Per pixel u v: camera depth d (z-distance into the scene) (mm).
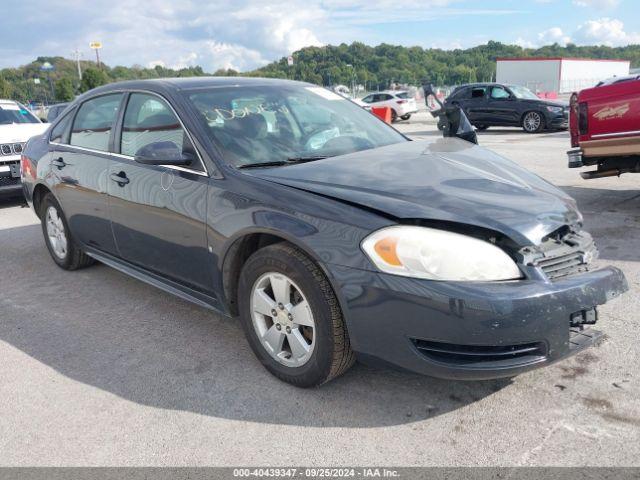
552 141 14195
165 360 3430
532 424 2641
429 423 2688
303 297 2830
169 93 3727
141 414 2873
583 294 2586
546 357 2555
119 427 2773
